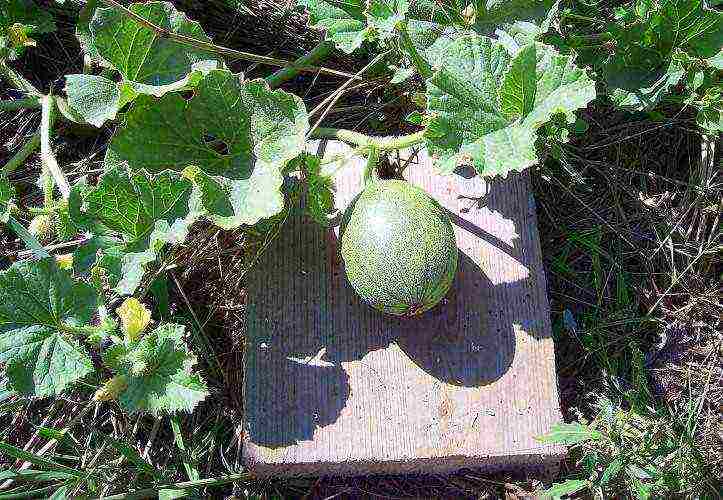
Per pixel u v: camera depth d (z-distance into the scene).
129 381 0.57
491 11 0.68
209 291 0.73
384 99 0.78
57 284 0.58
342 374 0.64
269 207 0.61
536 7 0.68
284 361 0.64
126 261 0.60
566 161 0.74
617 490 0.67
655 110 0.77
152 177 0.59
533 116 0.59
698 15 0.69
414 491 0.68
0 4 0.73
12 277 0.57
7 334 0.57
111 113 0.62
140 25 0.66
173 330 0.59
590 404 0.70
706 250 0.74
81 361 0.58
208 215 0.61
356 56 0.79
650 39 0.71
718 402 0.71
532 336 0.64
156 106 0.64
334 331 0.65
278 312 0.65
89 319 0.59
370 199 0.59
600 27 0.76
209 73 0.63
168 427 0.70
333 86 0.80
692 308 0.74
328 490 0.69
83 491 0.67
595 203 0.77
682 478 0.65
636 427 0.67
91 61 0.74
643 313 0.74
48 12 0.77
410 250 0.58
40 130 0.72
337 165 0.69
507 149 0.58
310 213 0.63
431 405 0.63
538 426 0.63
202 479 0.68
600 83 0.76
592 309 0.74
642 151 0.78
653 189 0.77
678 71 0.69
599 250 0.75
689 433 0.67
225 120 0.64
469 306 0.65
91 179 0.76
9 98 0.79
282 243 0.67
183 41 0.68
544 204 0.76
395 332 0.64
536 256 0.66
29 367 0.57
